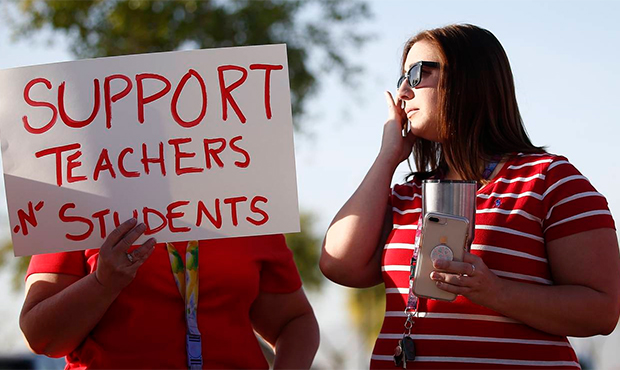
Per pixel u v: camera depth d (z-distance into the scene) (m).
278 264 4.55
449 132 4.24
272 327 4.75
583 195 3.84
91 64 4.12
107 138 4.07
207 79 4.15
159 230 4.01
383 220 4.52
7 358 15.62
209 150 4.10
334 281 4.56
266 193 4.10
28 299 4.05
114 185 4.03
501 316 3.88
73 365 4.16
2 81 4.09
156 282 4.09
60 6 15.73
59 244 3.98
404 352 3.96
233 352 4.16
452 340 3.90
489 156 4.25
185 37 15.73
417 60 4.38
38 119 4.07
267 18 15.72
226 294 4.21
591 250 3.77
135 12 15.53
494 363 3.84
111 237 3.79
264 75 4.17
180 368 4.04
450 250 3.63
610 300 3.72
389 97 4.85
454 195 3.70
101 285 3.79
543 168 3.97
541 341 3.87
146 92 4.12
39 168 4.03
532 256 3.89
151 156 4.07
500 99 4.27
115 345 4.05
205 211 4.05
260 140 4.12
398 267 4.21
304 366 4.53
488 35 4.39
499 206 3.99
